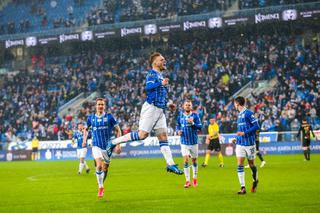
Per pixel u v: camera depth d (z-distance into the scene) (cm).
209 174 3055
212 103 6281
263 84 6656
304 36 7212
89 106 6969
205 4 7544
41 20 8638
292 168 3325
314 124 5688
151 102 1556
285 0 7106
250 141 1988
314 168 3294
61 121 6962
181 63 7362
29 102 7562
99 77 7725
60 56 8400
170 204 1727
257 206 1627
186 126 2350
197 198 1873
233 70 6912
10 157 6175
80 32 7481
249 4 7294
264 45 7125
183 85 6988
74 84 7712
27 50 8531
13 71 8506
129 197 1972
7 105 7631
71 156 5853
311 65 6612
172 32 7538
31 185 2658
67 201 1895
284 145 5256
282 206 1614
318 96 6028
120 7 8194
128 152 5712
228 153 5366
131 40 8038
